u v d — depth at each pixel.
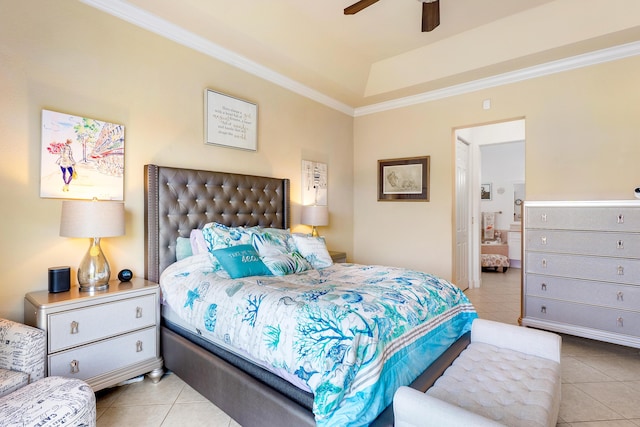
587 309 2.87
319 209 3.80
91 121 2.31
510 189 7.54
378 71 4.04
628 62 2.96
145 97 2.60
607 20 2.71
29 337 1.55
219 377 1.81
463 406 1.39
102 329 1.99
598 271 2.82
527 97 3.46
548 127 3.35
